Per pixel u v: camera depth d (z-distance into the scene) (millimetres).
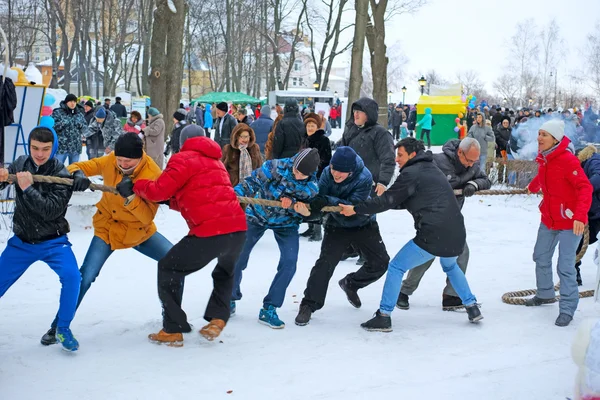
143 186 4895
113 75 46281
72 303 4801
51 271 7168
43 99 10867
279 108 12336
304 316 5875
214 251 4949
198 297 6496
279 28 44562
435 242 5676
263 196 5746
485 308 6590
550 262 6578
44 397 4203
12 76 10484
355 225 5953
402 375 4809
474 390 4578
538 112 24734
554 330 5996
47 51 79875
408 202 5809
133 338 5297
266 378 4660
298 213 5742
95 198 9289
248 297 6672
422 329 5910
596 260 7469
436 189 5688
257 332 5633
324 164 8766
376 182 7746
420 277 6488
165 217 10406
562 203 6195
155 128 11531
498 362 5152
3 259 4734
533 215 12039
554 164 6184
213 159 5098
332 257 5918
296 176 5613
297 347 5309
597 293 6961
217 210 4945
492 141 15406
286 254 5801
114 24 50281
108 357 4875
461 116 30250
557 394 4562
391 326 5871
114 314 5879
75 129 12852
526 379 4809
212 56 57625
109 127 14727
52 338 5055
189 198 4941
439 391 4535
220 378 4621
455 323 6121
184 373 4672
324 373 4789
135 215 5035
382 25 17703
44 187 4676
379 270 6102
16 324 5492
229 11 47062
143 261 7777
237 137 8461
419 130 28250
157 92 14992
